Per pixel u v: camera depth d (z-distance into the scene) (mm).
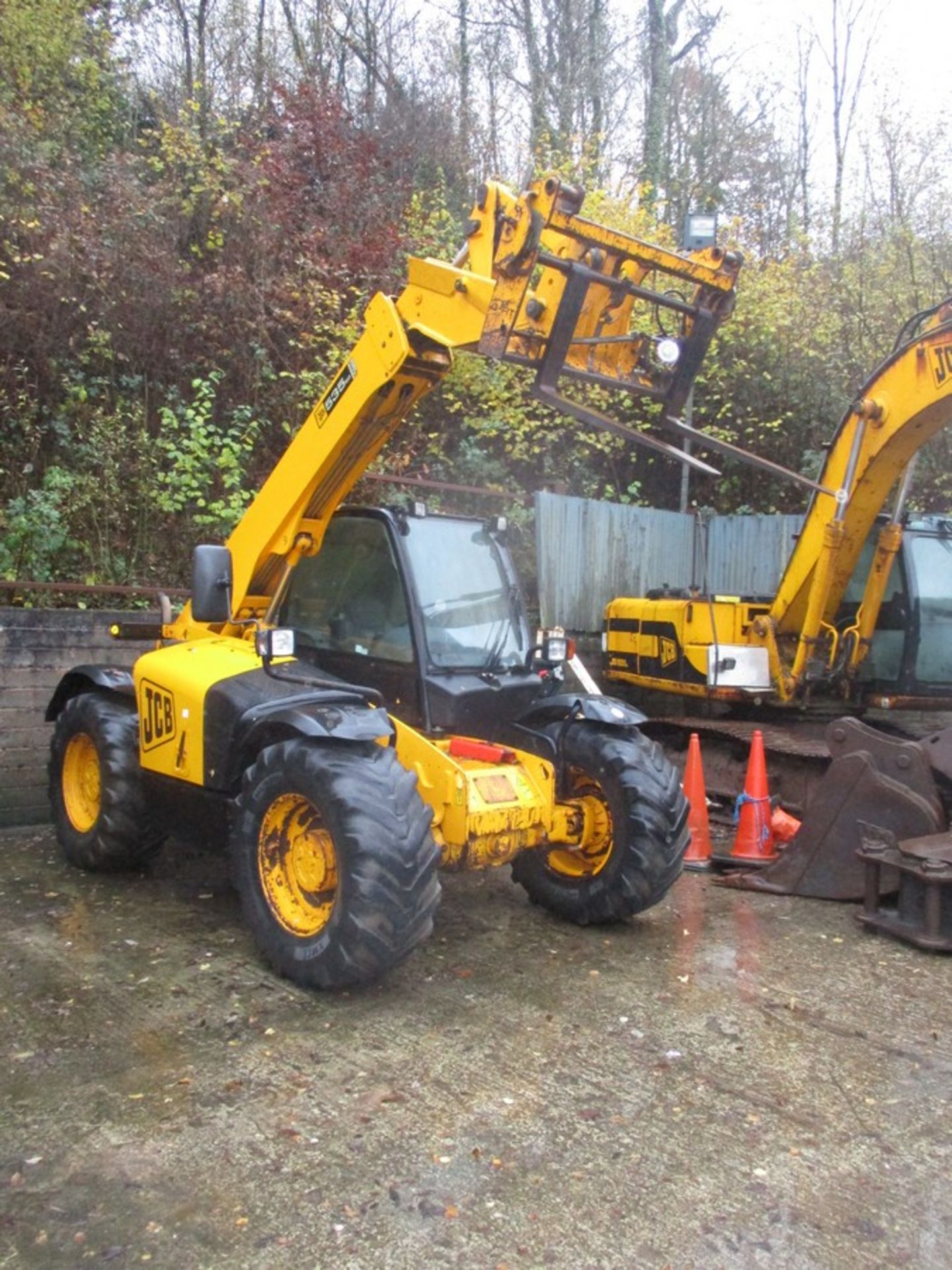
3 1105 3172
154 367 9172
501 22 19297
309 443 4852
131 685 5473
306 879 4121
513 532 9789
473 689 4699
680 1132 3107
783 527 10188
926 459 11727
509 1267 2486
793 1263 2523
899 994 4199
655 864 4676
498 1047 3631
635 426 11391
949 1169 2943
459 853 4258
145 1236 2568
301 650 5152
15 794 6453
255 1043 3611
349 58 17406
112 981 4125
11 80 10883
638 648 8125
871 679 7242
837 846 5469
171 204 9742
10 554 7352
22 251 8734
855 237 14586
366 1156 2932
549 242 4355
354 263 10742
